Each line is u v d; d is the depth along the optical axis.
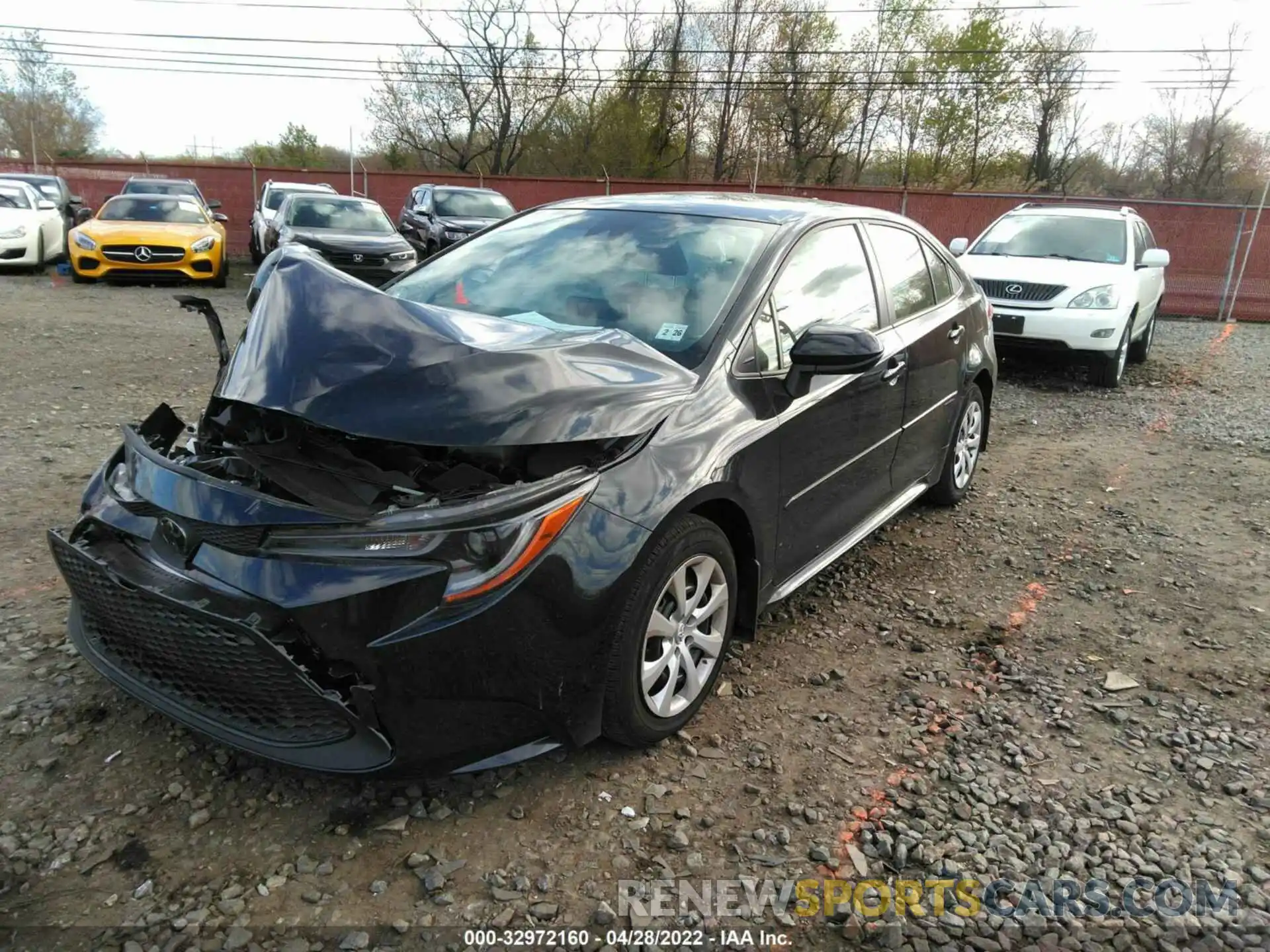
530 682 2.44
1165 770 2.98
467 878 2.37
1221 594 4.38
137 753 2.76
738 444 2.97
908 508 5.49
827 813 2.69
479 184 24.98
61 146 49.94
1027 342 9.54
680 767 2.86
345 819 2.55
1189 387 9.96
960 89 36.09
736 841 2.56
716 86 37.88
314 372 2.52
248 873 2.34
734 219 3.74
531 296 3.48
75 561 2.63
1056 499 5.77
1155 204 17.45
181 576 2.43
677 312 3.27
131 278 14.20
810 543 3.62
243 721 2.47
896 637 3.82
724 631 3.10
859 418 3.80
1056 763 2.99
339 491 2.49
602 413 2.62
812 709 3.23
